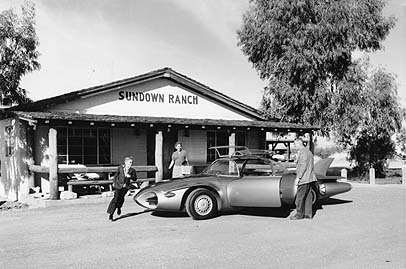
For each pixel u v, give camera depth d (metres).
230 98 20.39
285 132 21.05
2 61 14.73
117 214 10.62
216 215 10.23
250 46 25.33
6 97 15.47
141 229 8.59
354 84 23.58
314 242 7.27
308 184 9.52
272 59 24.72
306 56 22.92
